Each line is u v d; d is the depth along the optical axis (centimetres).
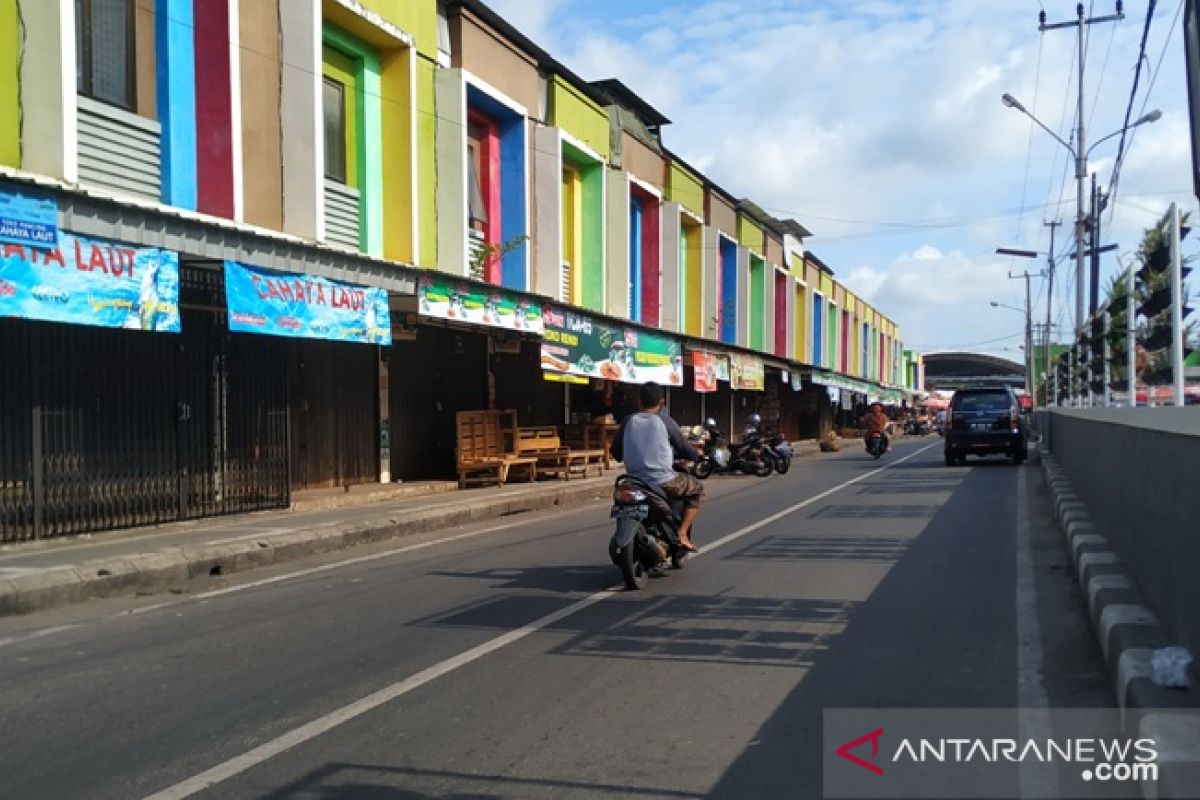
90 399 1032
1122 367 1384
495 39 1797
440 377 1831
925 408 7081
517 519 1416
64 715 509
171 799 402
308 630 693
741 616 712
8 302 838
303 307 1190
